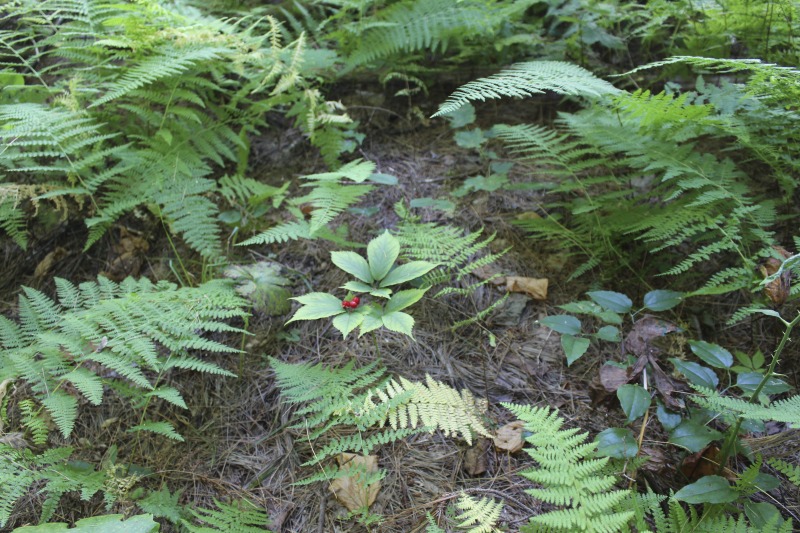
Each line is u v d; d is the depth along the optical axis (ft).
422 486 7.29
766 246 9.14
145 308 7.93
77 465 7.41
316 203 9.32
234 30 11.55
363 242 10.37
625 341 8.13
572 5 12.66
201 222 9.64
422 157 11.89
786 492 7.10
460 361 8.75
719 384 8.25
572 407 8.09
